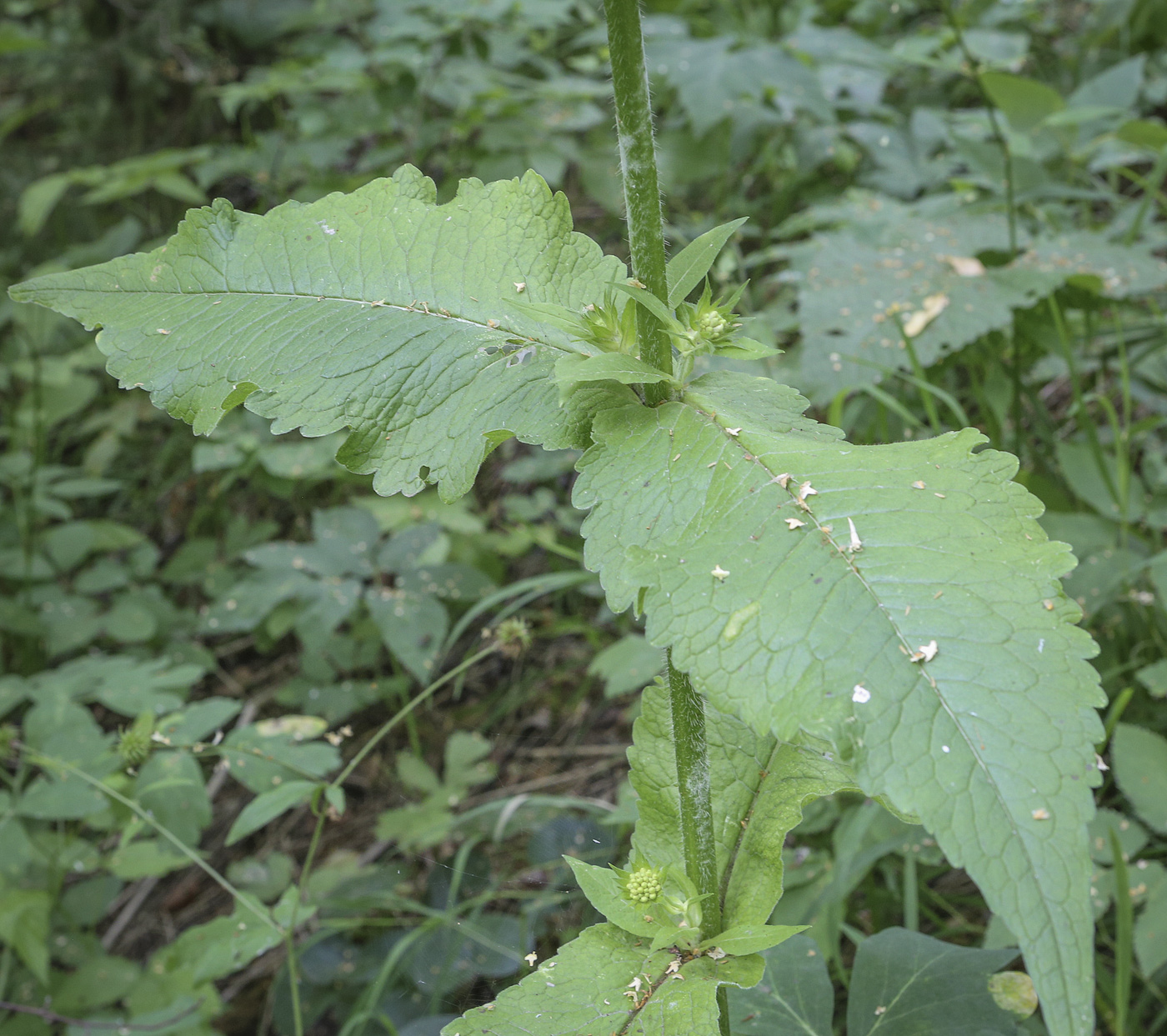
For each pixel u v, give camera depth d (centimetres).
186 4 595
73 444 517
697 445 114
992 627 90
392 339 132
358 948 288
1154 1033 210
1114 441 319
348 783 354
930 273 316
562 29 578
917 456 106
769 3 512
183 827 260
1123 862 190
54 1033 267
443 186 451
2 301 524
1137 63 396
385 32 469
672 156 457
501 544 394
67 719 284
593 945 133
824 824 238
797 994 168
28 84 601
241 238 139
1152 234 363
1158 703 262
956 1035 159
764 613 95
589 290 135
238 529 428
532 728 354
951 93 491
